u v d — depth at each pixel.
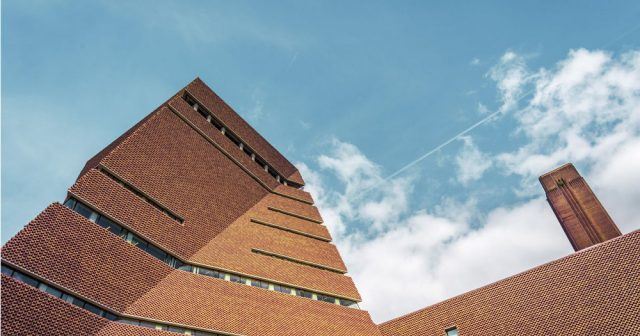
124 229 31.06
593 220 56.22
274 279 38.94
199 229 37.09
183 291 31.00
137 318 27.17
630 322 29.05
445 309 37.41
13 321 21.50
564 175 61.50
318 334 35.72
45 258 24.70
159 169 37.34
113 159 33.81
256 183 49.41
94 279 26.31
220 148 46.81
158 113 41.44
